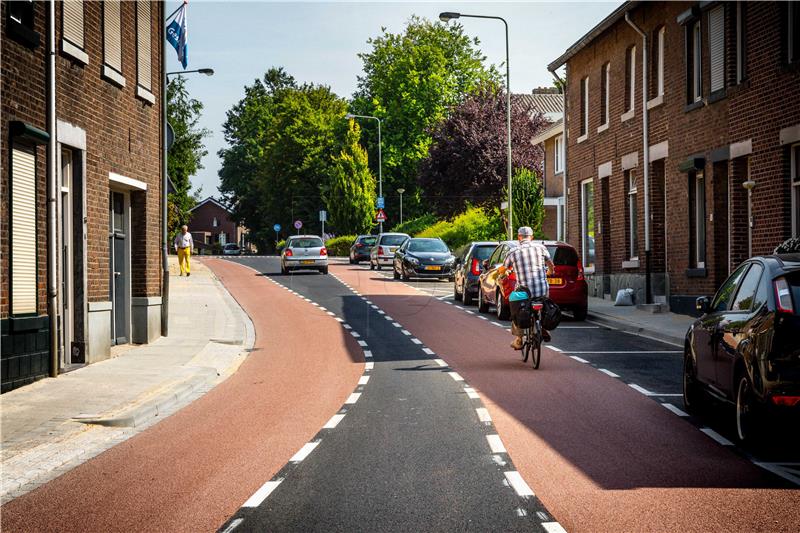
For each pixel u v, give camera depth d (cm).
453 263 3616
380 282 3650
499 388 1223
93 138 1521
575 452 823
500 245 2395
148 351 1675
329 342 1869
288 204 8425
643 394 1160
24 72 1254
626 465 769
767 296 812
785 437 852
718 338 909
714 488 688
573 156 3117
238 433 949
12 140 1216
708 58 2052
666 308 2261
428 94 6894
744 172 1930
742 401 827
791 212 1728
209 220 13950
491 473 743
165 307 1911
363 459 804
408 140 6994
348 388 1257
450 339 1866
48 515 645
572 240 3138
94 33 1532
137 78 1750
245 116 10338
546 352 1611
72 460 839
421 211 7300
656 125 2392
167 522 616
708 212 2052
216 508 649
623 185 2655
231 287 3425
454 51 7112
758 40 1816
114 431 977
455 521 603
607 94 2822
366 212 7256
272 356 1675
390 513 625
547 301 1429
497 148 5522
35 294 1291
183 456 839
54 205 1336
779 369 771
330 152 8169
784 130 1714
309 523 603
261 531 587
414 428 950
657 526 586
